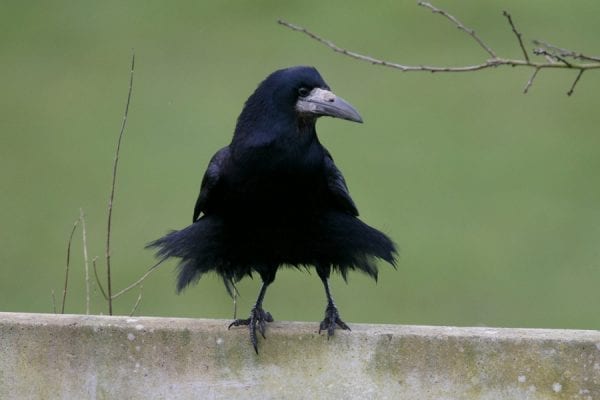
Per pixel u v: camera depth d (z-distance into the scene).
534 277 15.38
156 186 17.27
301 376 7.26
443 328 7.29
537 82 20.41
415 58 20.95
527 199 17.17
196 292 14.61
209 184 7.78
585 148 18.53
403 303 14.74
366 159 18.19
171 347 7.31
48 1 23.25
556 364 7.10
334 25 22.02
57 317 7.43
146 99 20.08
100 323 7.34
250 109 7.67
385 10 22.52
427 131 19.23
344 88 20.50
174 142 18.69
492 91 20.25
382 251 7.96
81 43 21.83
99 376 7.33
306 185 7.65
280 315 14.24
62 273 15.06
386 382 7.20
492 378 7.13
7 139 18.92
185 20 22.39
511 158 18.38
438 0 22.39
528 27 21.59
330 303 7.56
